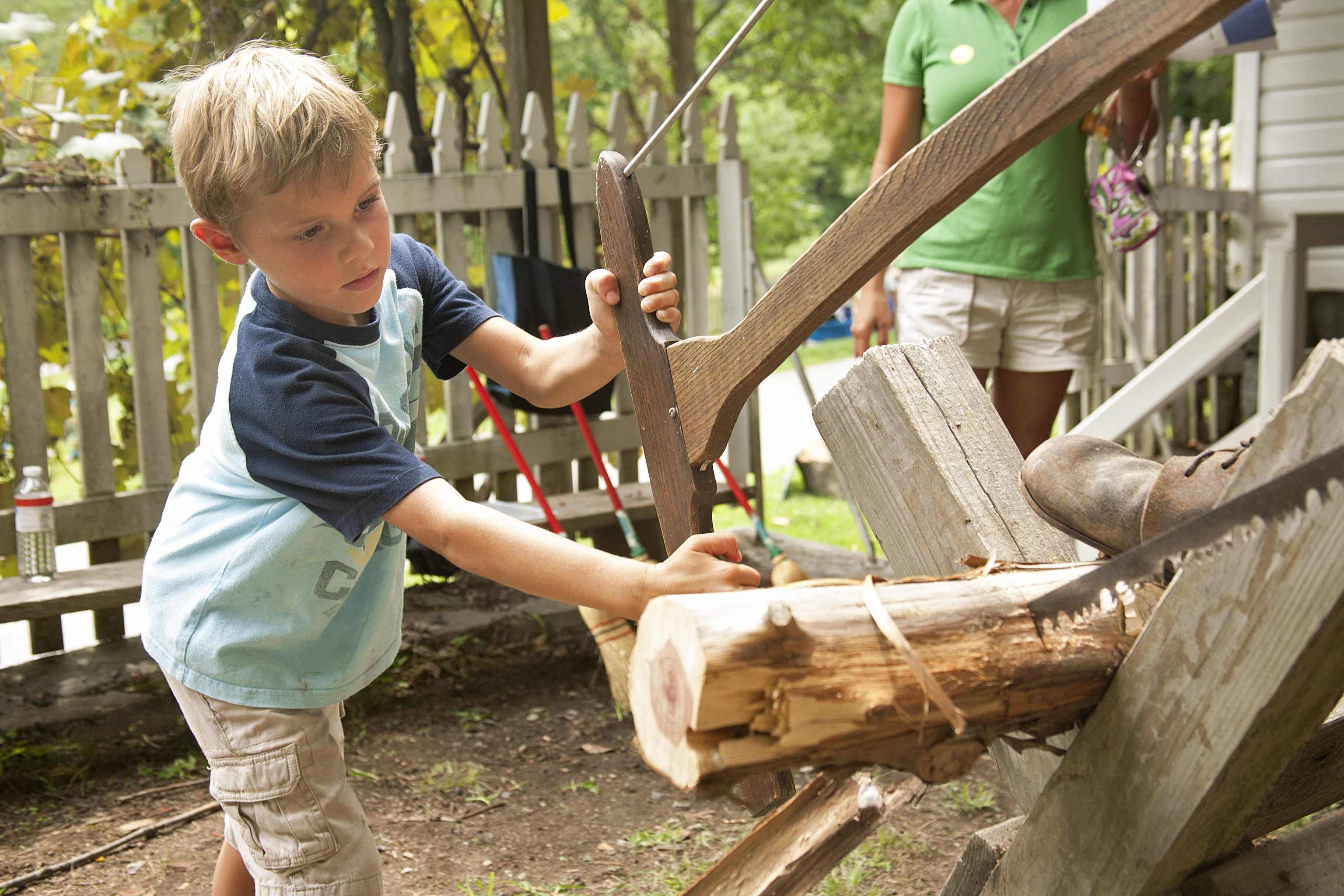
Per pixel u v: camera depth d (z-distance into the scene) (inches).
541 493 128.0
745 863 48.7
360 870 65.5
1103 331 218.4
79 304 126.6
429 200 143.1
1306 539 37.5
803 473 245.4
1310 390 39.0
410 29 162.6
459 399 149.9
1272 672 38.8
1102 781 44.8
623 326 59.1
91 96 150.9
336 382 58.5
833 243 44.7
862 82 581.9
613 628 119.0
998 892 50.2
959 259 125.2
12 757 107.9
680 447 54.8
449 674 132.5
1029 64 38.0
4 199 119.9
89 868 93.1
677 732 37.3
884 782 67.4
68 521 126.8
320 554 62.1
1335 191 227.0
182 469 66.9
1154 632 42.5
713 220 438.0
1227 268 242.5
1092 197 126.6
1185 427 230.2
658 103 163.5
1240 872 48.3
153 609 66.1
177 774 110.7
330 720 67.6
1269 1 133.6
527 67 164.7
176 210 129.4
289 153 53.3
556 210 155.6
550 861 92.9
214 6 162.4
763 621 37.1
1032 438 134.2
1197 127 229.9
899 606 40.6
